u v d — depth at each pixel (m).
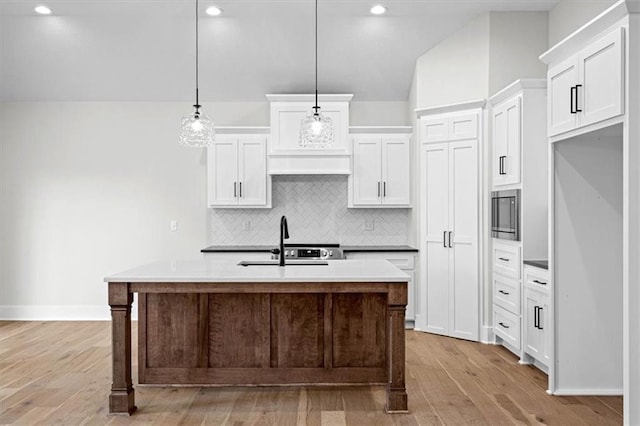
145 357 3.79
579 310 3.72
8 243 6.45
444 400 3.62
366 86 6.30
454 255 5.48
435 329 5.67
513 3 5.11
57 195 6.45
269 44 5.74
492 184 5.20
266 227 6.50
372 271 3.56
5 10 5.19
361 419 3.29
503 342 5.16
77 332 5.73
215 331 3.78
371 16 5.41
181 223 6.49
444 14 5.36
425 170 5.73
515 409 3.45
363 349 3.78
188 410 3.44
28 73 6.03
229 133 6.15
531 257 4.50
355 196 6.19
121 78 6.13
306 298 3.77
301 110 6.05
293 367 3.78
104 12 5.25
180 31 5.57
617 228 3.72
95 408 3.47
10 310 6.45
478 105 5.28
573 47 3.41
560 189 3.70
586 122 3.26
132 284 3.37
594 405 3.52
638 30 2.87
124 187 6.46
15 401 3.59
